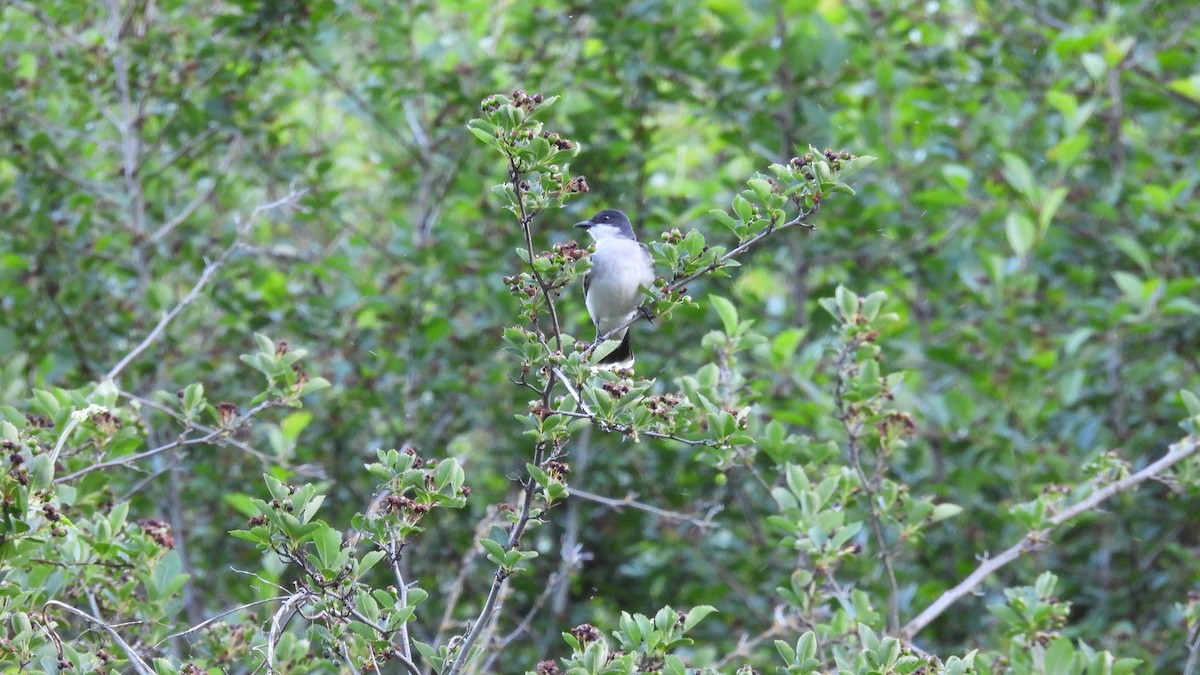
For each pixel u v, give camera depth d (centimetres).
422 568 1345
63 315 1233
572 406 679
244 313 1298
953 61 1473
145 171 1412
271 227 1647
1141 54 1472
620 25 1341
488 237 1388
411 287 1338
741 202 687
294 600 628
